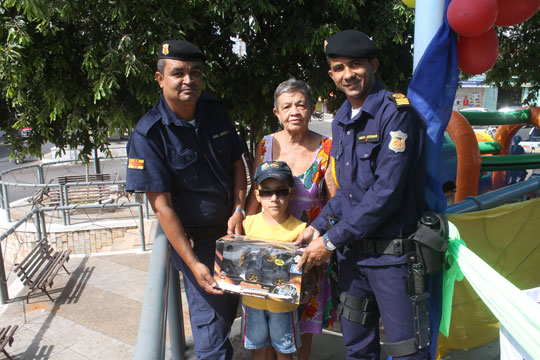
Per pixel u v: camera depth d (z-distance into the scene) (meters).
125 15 3.45
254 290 1.85
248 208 2.35
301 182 2.24
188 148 2.02
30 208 10.55
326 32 4.04
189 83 1.90
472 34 1.94
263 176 2.00
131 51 3.51
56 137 4.89
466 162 3.55
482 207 2.74
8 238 9.08
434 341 2.04
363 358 2.09
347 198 1.98
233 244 1.88
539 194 3.76
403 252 1.84
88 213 10.01
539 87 7.26
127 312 5.61
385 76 4.87
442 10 1.96
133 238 8.78
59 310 5.72
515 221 2.80
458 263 1.82
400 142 1.74
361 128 1.90
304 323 2.25
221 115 2.21
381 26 4.30
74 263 7.34
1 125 5.05
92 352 4.73
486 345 2.82
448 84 1.99
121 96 4.20
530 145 15.16
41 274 6.27
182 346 2.46
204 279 1.90
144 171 1.93
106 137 4.69
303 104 2.15
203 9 4.15
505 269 2.88
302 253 1.81
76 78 4.08
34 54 3.69
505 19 2.17
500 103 24.73
